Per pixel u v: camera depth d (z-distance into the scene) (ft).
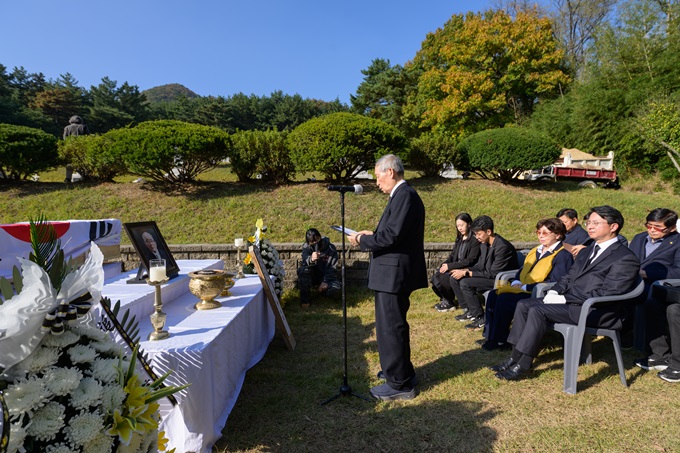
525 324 11.51
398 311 10.22
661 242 13.93
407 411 9.79
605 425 9.07
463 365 12.53
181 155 27.71
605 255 11.36
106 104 181.16
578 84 71.61
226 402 9.26
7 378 4.15
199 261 16.97
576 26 99.14
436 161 32.86
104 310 6.49
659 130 48.39
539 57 72.59
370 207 27.30
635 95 55.62
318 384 11.30
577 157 56.34
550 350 13.66
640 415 9.45
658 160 54.75
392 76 126.21
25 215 25.94
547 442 8.47
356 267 22.20
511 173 33.40
